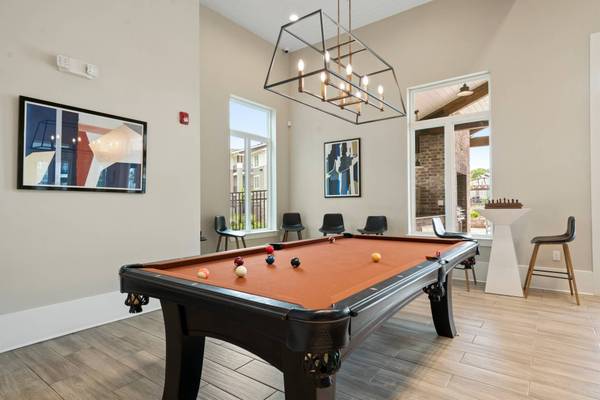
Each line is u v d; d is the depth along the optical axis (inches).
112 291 117.6
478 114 177.3
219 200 195.2
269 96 229.3
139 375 79.4
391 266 74.9
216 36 194.2
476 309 126.0
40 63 100.7
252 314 44.7
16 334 95.7
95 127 112.8
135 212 124.4
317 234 231.3
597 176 143.3
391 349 92.1
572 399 68.1
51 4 102.9
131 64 123.3
